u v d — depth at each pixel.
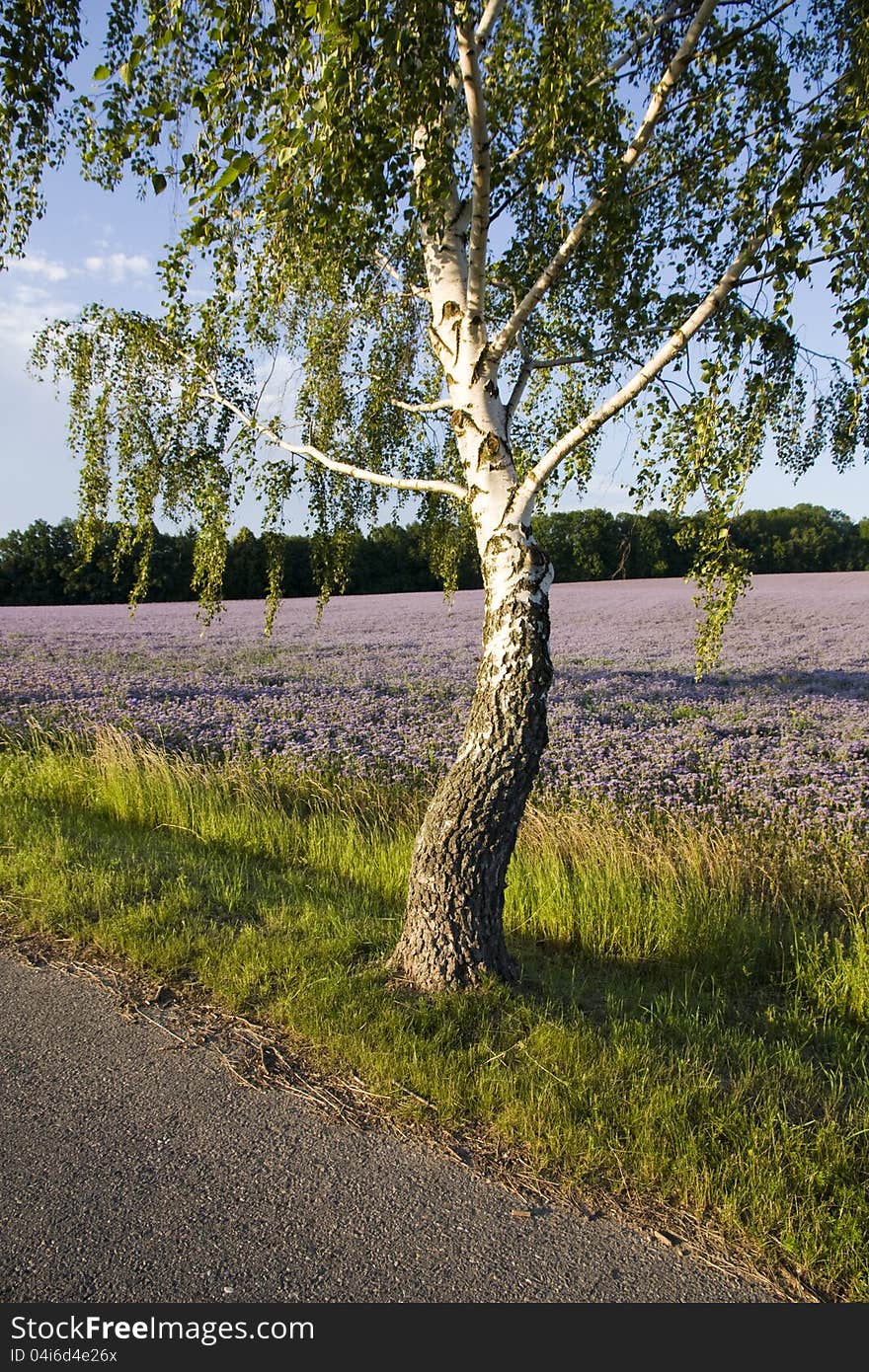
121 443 6.43
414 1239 2.81
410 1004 4.30
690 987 5.17
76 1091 3.62
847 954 5.48
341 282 5.79
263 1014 4.31
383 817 8.62
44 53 3.91
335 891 6.31
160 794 8.55
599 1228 2.90
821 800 8.39
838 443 4.99
